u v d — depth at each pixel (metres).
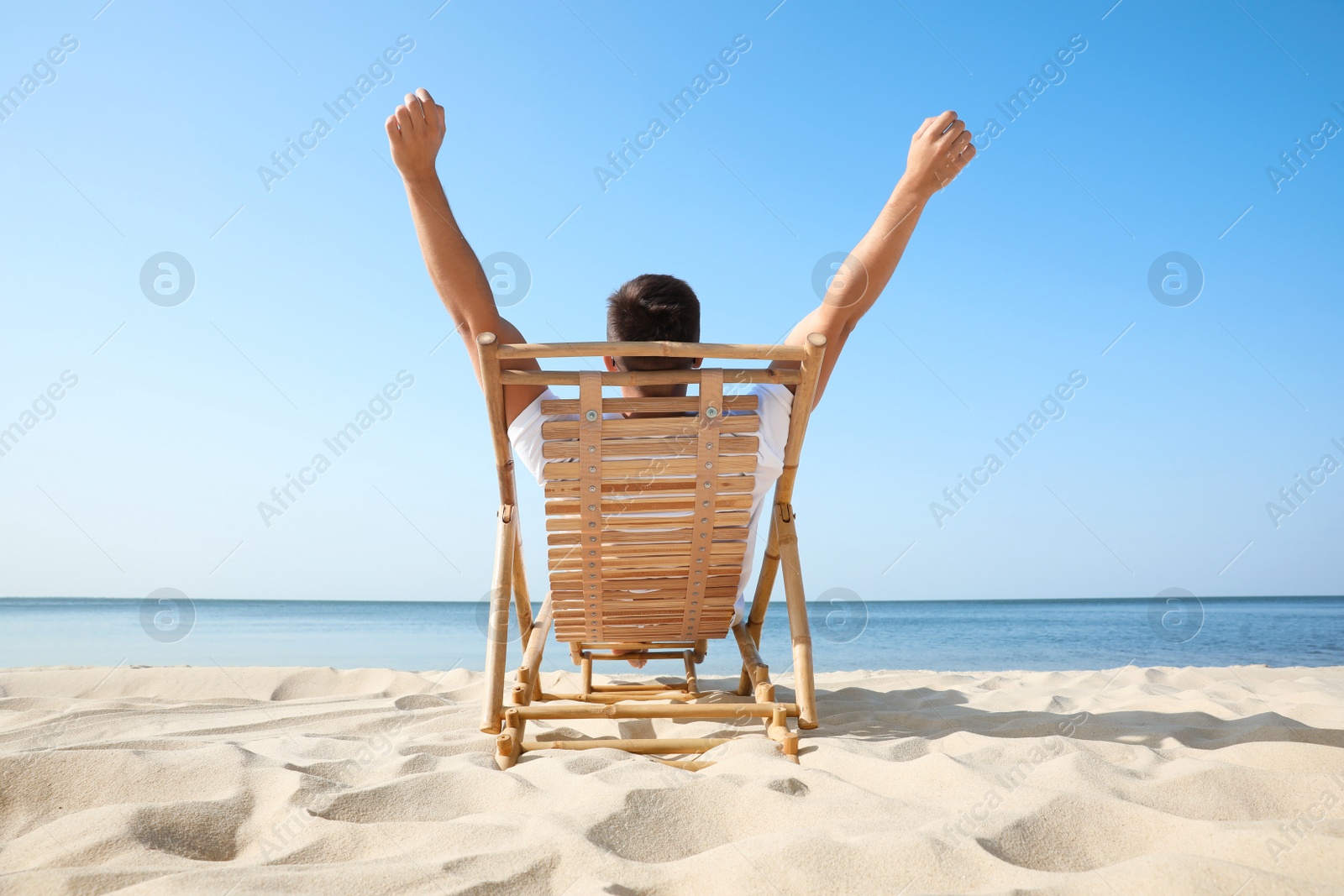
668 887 1.22
